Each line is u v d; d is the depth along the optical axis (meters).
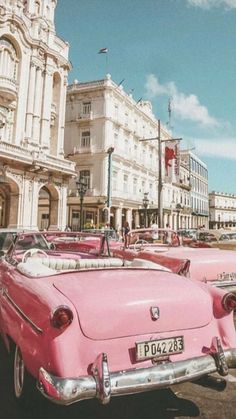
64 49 28.22
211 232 13.96
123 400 3.01
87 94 34.34
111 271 3.20
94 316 2.35
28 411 2.76
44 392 2.21
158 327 2.52
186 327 2.62
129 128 37.62
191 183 60.75
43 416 2.75
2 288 3.54
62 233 5.05
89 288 2.60
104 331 2.36
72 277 2.90
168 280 2.97
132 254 5.60
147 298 2.57
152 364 2.45
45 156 23.47
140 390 2.32
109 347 2.36
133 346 2.43
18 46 23.06
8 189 22.70
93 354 2.32
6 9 21.89
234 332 2.78
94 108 34.03
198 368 2.52
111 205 32.97
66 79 28.30
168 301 2.61
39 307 2.44
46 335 2.29
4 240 6.14
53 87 27.59
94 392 2.21
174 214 51.53
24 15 23.61
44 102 25.50
